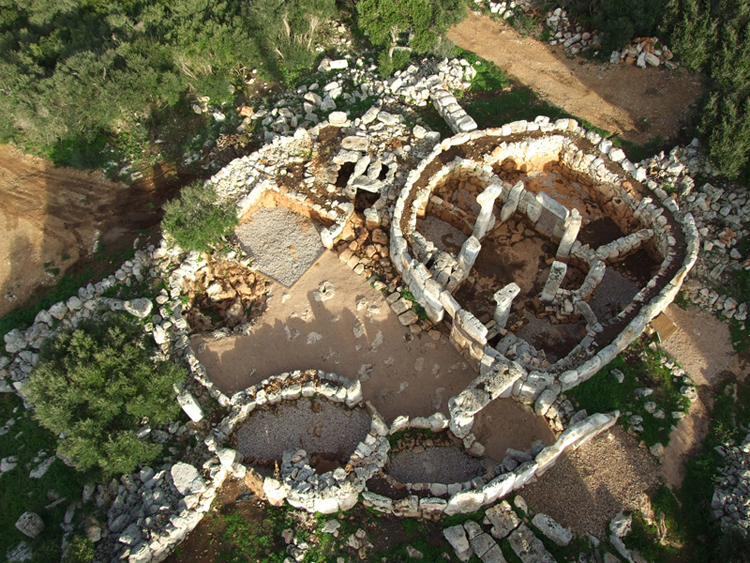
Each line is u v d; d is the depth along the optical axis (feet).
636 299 83.71
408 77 112.47
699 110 102.27
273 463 75.82
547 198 89.81
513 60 118.01
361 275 92.38
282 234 97.81
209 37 109.40
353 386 77.51
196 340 87.20
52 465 77.25
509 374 73.05
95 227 101.81
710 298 88.17
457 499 67.87
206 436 77.51
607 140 101.09
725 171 95.45
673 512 71.67
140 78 108.37
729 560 66.33
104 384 75.61
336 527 70.44
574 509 71.61
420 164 97.76
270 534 70.38
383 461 73.61
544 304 89.25
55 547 70.23
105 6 125.49
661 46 112.98
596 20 116.47
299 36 116.67
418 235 91.20
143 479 73.97
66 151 110.73
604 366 80.94
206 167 106.11
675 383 81.46
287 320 89.10
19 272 97.40
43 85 105.40
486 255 97.40
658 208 92.73
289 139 102.78
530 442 76.89
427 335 86.94
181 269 91.97
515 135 102.17
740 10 103.45
